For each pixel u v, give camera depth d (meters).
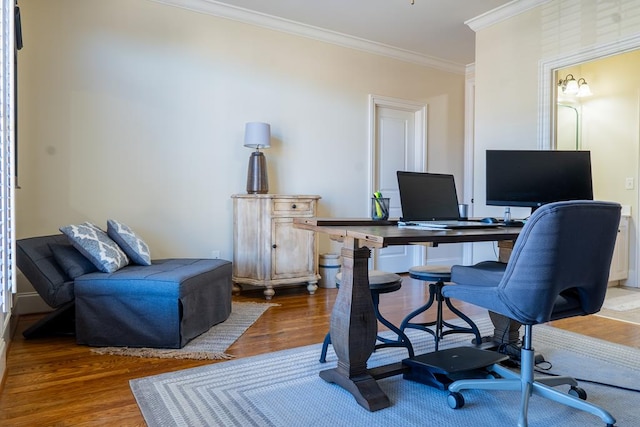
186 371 2.18
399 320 3.15
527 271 1.54
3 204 1.72
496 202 2.96
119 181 3.55
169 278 2.50
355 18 4.20
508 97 3.90
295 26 4.33
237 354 2.44
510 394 1.98
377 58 4.97
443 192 2.44
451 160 5.64
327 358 2.38
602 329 2.99
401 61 5.16
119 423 1.66
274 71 4.28
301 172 4.47
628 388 2.02
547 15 3.59
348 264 1.96
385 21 4.26
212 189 3.96
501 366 2.04
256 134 3.84
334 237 2.03
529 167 2.93
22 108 3.18
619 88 4.65
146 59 3.65
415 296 3.93
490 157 2.99
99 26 3.46
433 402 1.88
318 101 4.55
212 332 2.82
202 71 3.90
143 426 1.64
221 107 4.00
